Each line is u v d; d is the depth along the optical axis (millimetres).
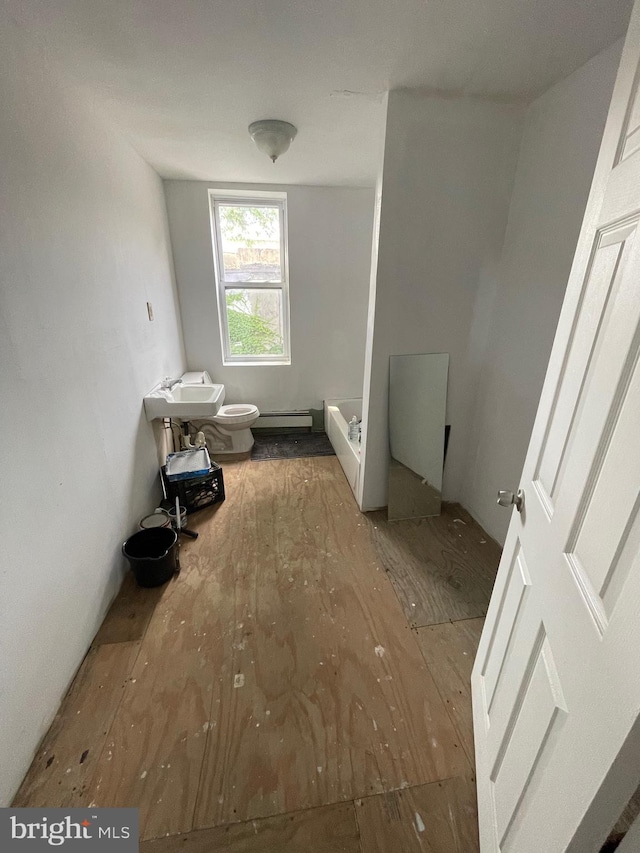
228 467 3131
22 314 1166
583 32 1252
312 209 3248
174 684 1357
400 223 1869
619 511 548
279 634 1567
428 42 1311
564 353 830
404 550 2105
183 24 1213
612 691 491
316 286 3508
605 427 610
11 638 1062
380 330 2062
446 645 1522
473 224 1938
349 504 2568
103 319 1743
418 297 2031
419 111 1689
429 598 1766
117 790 1062
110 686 1350
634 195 588
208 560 2014
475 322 2145
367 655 1476
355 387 3922
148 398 2277
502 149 1825
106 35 1263
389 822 1003
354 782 1083
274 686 1353
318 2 1118
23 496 1136
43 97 1302
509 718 884
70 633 1370
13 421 1107
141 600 1740
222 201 3256
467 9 1146
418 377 2193
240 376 3699
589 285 739
